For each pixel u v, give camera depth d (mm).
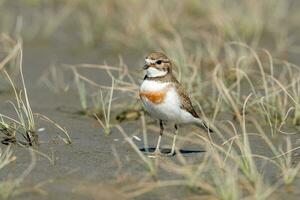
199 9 21016
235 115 13367
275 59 16844
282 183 9773
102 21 20422
